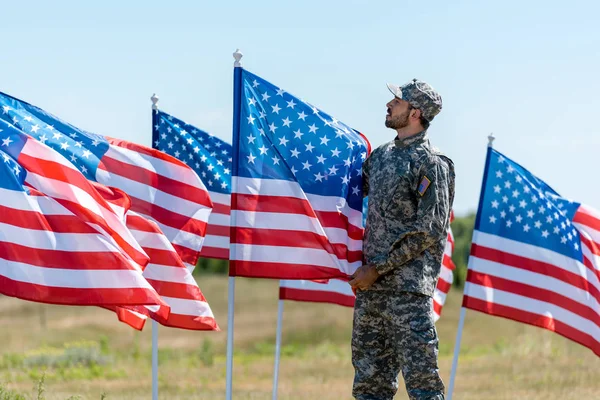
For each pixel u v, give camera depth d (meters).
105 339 33.56
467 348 38.31
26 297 8.66
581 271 12.06
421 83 8.80
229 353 9.72
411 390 8.64
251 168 9.62
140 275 8.88
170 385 21.36
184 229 10.59
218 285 57.31
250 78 9.83
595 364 23.89
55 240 8.80
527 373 22.73
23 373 23.97
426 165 8.66
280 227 9.57
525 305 12.05
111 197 9.71
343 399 18.03
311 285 12.59
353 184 9.62
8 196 8.79
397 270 8.71
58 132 10.33
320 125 9.76
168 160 10.59
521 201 12.12
